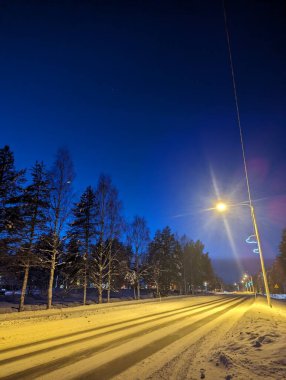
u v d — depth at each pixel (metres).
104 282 36.41
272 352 6.32
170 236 64.88
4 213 22.30
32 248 23.30
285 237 64.44
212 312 20.00
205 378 5.12
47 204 24.62
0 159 23.00
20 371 5.71
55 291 45.94
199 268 86.19
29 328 11.79
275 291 94.56
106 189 35.16
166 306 27.31
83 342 8.74
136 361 6.46
